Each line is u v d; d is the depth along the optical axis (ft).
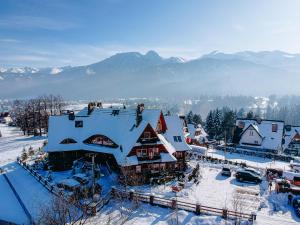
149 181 137.18
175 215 96.94
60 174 153.48
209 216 95.61
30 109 328.90
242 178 140.97
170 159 145.59
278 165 197.88
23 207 110.73
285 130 276.00
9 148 244.83
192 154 203.72
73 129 173.88
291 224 93.56
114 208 102.83
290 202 111.14
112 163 155.74
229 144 265.75
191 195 119.44
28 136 321.73
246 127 256.73
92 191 111.75
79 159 163.43
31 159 191.93
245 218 94.89
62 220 71.92
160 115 163.84
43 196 118.62
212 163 183.01
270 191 125.39
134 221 93.20
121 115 168.76
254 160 214.90
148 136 146.72
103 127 167.63
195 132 288.10
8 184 142.00
